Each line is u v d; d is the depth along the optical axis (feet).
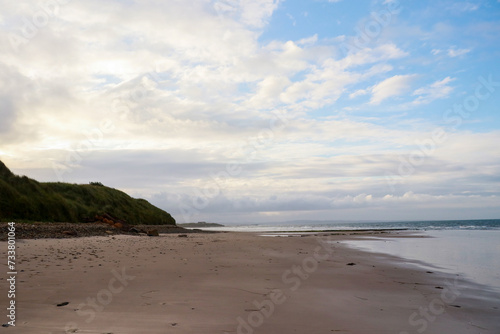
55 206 86.43
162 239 60.90
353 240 71.46
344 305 15.58
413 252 44.19
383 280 22.47
